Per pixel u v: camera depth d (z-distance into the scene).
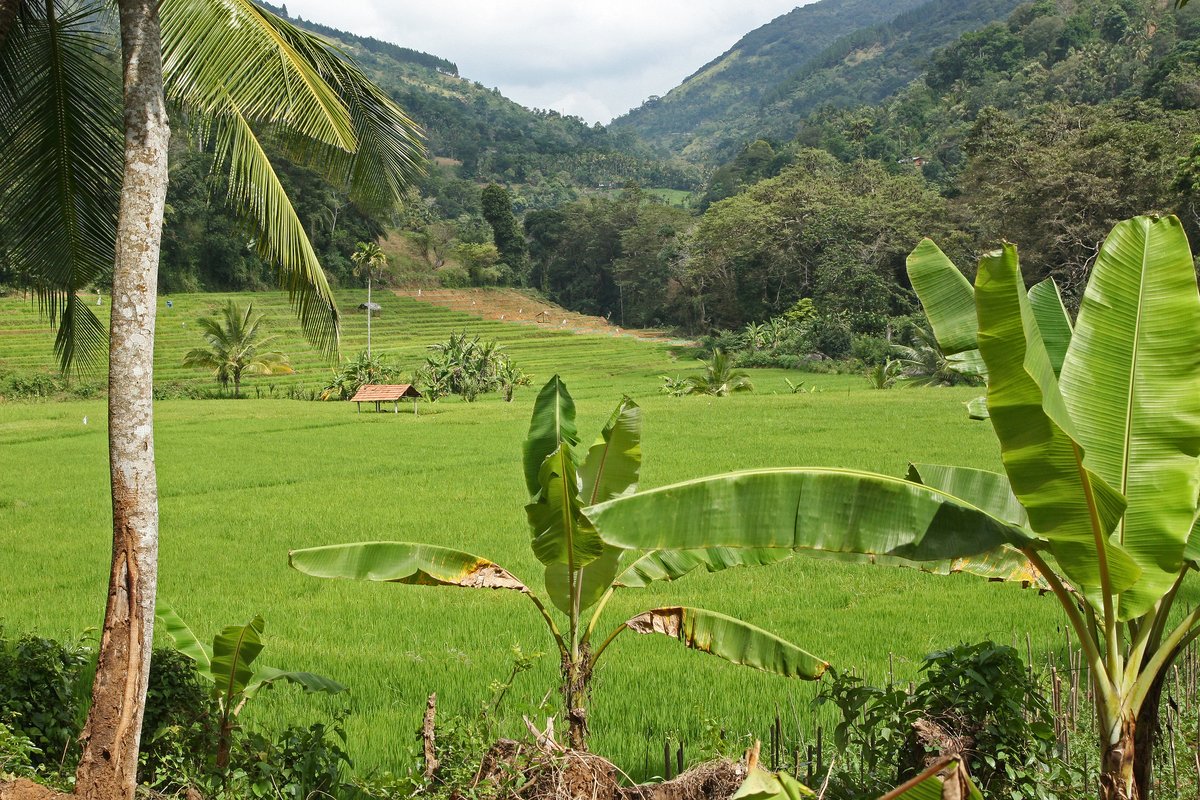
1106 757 4.13
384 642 10.01
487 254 116.12
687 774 4.82
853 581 12.63
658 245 107.56
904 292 74.19
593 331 98.88
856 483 4.07
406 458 25.52
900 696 4.84
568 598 5.66
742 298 89.94
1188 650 6.68
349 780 5.87
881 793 4.71
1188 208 49.53
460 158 188.50
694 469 20.80
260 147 6.06
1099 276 4.42
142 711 5.03
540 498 5.12
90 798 4.81
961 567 4.88
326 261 93.25
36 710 6.01
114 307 5.12
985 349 3.73
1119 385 4.24
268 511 17.81
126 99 5.18
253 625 5.04
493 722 5.55
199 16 5.76
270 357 54.50
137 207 5.14
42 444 29.02
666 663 9.06
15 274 8.07
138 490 5.07
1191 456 4.09
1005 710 4.58
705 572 13.28
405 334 88.62
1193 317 4.20
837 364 65.56
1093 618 4.30
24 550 14.73
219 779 5.20
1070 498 3.85
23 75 7.12
